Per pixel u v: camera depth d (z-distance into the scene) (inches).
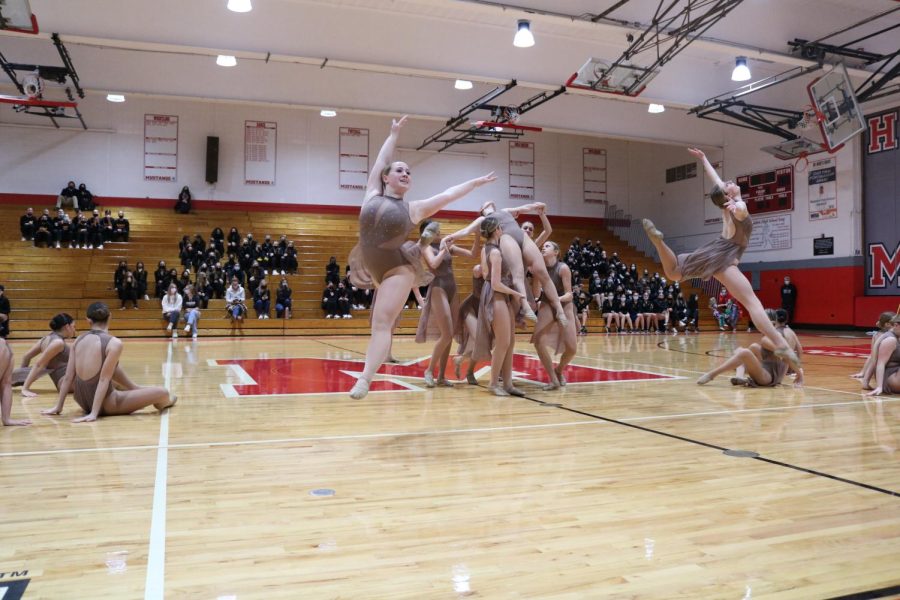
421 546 103.0
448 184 968.9
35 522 112.9
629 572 93.4
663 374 350.0
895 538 107.6
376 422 209.6
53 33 506.9
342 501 126.5
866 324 761.6
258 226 853.2
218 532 108.8
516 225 271.7
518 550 101.6
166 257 756.0
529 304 275.0
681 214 1008.9
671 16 511.8
